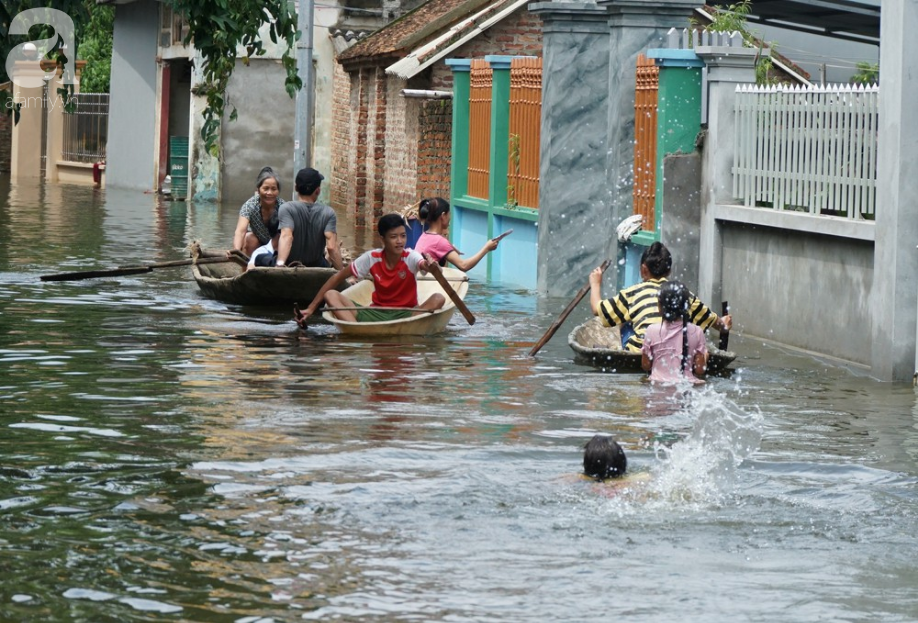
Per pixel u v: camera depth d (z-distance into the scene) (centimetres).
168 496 923
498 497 937
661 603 732
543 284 2278
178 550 806
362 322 1739
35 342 1602
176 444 1080
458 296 1867
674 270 1927
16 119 1723
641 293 1540
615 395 1345
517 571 780
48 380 1358
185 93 4916
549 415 1238
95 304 1958
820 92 1683
